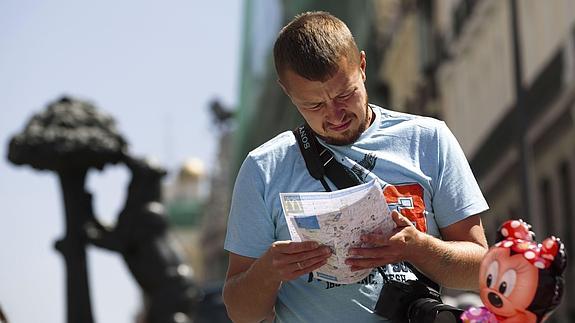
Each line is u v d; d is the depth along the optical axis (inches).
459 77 2741.1
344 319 326.3
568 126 1934.1
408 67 2972.4
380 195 304.3
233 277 337.4
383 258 310.0
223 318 1562.5
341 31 316.2
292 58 312.8
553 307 281.3
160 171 1021.2
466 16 2578.7
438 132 334.0
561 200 2026.3
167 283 1023.6
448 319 312.3
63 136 978.7
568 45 1857.8
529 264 278.5
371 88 2933.1
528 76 2145.7
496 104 2391.7
